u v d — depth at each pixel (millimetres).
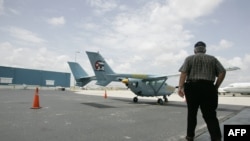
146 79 19297
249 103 22172
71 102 17453
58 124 7520
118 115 10352
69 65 28156
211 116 4387
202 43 4711
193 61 4477
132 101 20984
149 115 10648
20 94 28078
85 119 8812
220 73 4422
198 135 5949
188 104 4648
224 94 60812
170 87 21172
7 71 53281
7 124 7312
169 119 9383
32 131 6289
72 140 5375
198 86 4312
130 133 6328
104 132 6387
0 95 25125
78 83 28297
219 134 4324
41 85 58625
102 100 21219
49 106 13734
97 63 19719
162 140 5559
